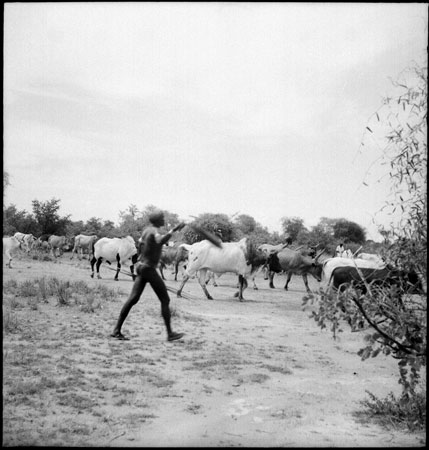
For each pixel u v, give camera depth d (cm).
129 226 3425
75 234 3797
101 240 1961
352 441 489
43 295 1255
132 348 843
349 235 2814
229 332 1059
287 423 540
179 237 2689
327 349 952
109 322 1048
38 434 458
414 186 545
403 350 567
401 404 588
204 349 881
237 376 721
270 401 618
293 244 3034
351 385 714
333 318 574
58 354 769
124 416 529
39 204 3700
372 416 582
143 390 627
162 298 791
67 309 1152
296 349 937
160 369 731
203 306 1440
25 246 2809
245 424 529
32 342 833
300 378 738
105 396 595
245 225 3456
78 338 885
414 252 564
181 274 2552
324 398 645
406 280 598
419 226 556
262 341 991
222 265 1609
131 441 456
